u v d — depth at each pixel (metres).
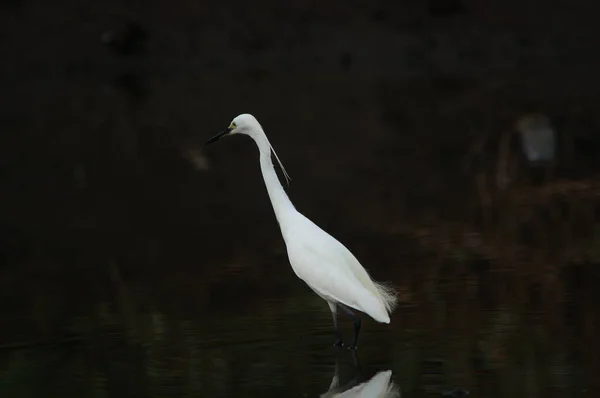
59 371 7.97
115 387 7.50
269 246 12.79
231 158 20.28
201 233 13.76
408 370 7.52
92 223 14.68
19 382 7.70
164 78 31.94
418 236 12.77
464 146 19.91
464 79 29.27
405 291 10.00
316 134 22.25
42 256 12.72
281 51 32.97
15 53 32.16
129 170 19.27
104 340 8.84
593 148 18.64
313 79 30.70
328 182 17.16
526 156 18.30
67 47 32.53
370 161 18.92
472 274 10.60
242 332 8.83
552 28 31.92
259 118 24.59
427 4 32.84
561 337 8.21
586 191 15.05
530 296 9.59
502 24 32.28
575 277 10.27
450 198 15.25
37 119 25.77
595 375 7.21
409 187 16.33
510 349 7.94
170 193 16.89
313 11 33.59
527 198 14.86
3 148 21.97
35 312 10.02
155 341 8.70
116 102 27.78
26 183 18.19
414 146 20.27
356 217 14.27
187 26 33.47
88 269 11.89
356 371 7.59
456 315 9.02
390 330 8.65
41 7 33.22
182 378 7.63
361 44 32.66
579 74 28.64
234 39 33.25
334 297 8.17
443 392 6.98
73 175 18.86
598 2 31.94
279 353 8.15
